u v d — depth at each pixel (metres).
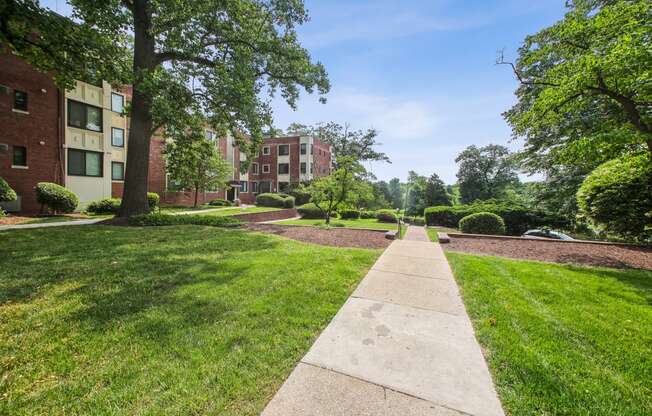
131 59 10.60
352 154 36.94
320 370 2.11
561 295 3.76
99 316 2.86
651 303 3.51
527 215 14.52
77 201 12.46
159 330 2.61
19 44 7.11
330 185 13.56
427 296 3.73
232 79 9.40
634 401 1.82
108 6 7.57
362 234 9.80
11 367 2.03
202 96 9.96
